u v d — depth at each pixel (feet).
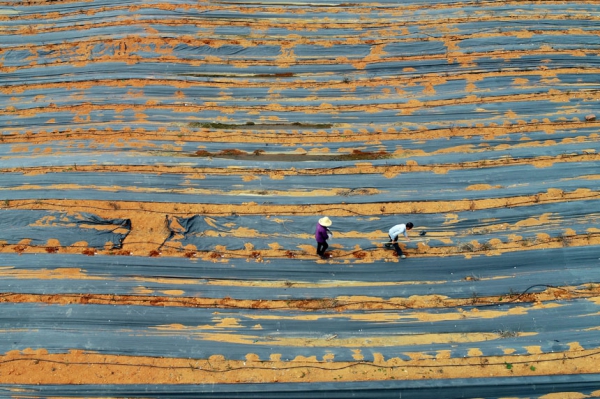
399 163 45.62
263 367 33.09
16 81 53.93
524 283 37.24
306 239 40.29
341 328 35.17
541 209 41.52
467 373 32.81
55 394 31.78
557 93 50.78
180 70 54.39
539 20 57.47
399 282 37.63
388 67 54.44
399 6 61.16
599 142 46.29
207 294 36.94
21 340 34.09
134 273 37.91
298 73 54.54
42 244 39.32
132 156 46.24
